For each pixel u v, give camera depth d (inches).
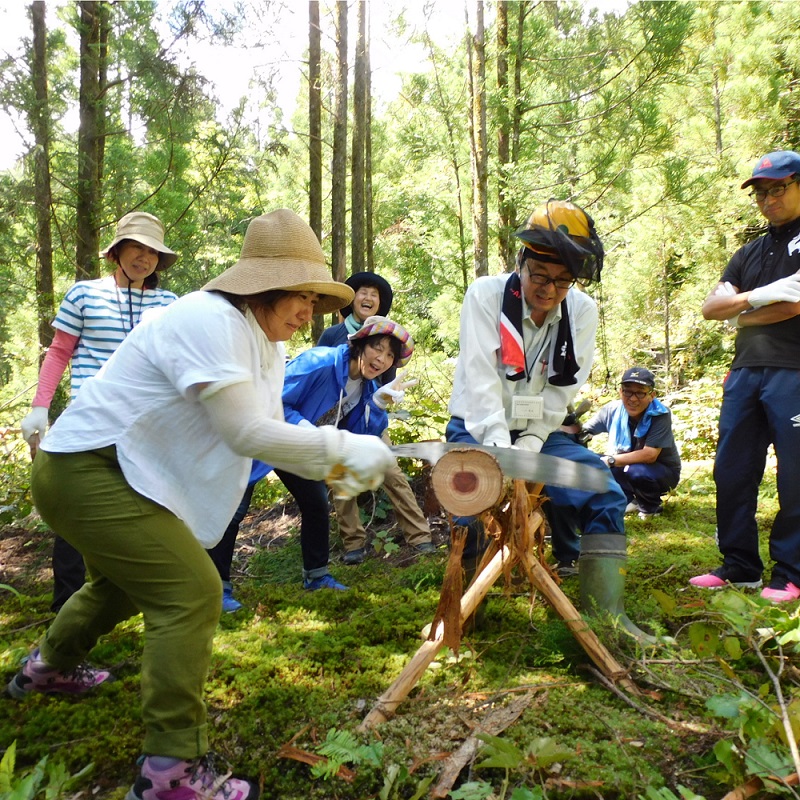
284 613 139.6
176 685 76.7
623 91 322.7
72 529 80.4
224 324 78.0
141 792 77.0
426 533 182.1
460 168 386.3
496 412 114.1
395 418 218.8
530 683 105.3
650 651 110.7
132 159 310.0
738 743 85.8
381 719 95.2
